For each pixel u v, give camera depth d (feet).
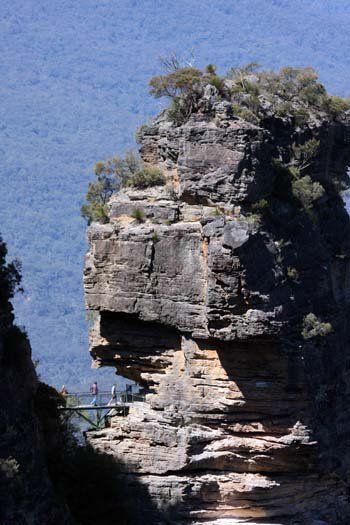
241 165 427.74
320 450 437.58
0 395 360.89
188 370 434.71
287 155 451.12
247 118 436.76
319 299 443.32
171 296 430.61
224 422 434.71
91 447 427.33
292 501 440.45
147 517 431.84
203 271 426.10
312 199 445.37
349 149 477.77
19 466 359.87
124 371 448.65
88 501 410.31
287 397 432.25
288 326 427.74
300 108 457.27
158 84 444.14
